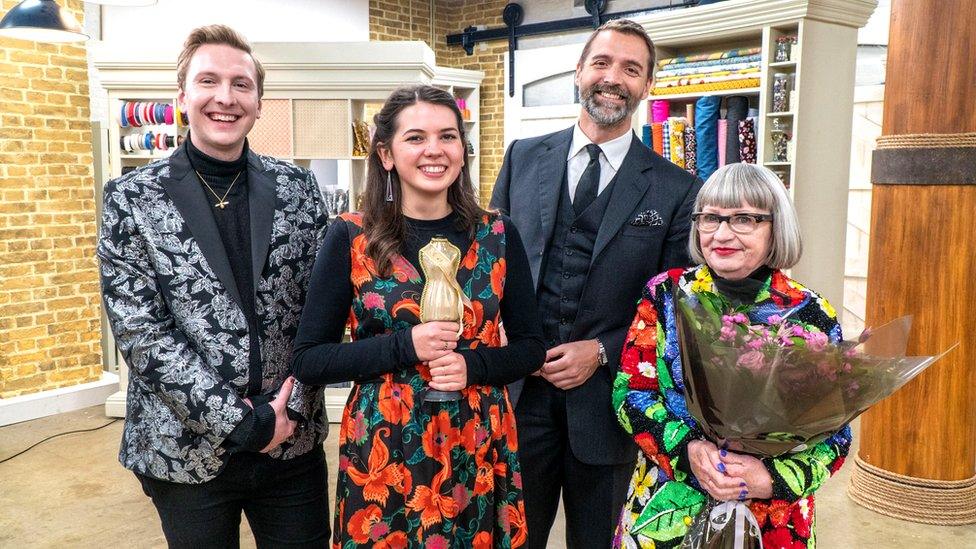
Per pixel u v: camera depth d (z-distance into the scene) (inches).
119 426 179.2
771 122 154.9
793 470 56.6
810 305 60.2
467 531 60.6
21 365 184.7
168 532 68.4
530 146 86.4
